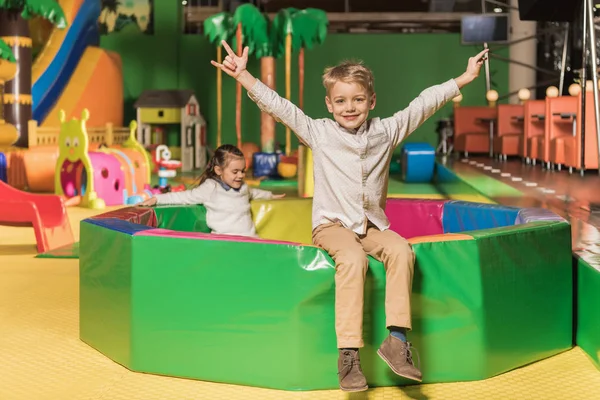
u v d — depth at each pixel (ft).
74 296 12.14
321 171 8.64
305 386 8.04
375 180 8.60
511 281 8.71
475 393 7.98
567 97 29.43
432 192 28.48
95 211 22.77
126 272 8.71
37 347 9.55
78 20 35.86
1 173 26.30
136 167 26.91
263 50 34.68
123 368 8.82
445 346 8.29
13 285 12.92
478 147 38.68
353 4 45.42
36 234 16.21
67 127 24.36
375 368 8.15
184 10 45.03
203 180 12.42
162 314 8.50
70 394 7.95
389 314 7.75
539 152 31.30
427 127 43.83
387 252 7.97
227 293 8.21
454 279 8.27
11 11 28.73
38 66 33.83
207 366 8.36
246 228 12.42
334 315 7.99
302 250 7.96
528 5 22.58
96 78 35.86
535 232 9.05
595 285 8.92
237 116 34.63
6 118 28.94
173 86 44.06
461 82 8.96
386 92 43.93
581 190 21.50
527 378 8.48
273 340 8.08
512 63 42.52
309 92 43.86
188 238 8.36
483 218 11.44
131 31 43.86
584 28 18.90
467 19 41.37
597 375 8.55
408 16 43.96
